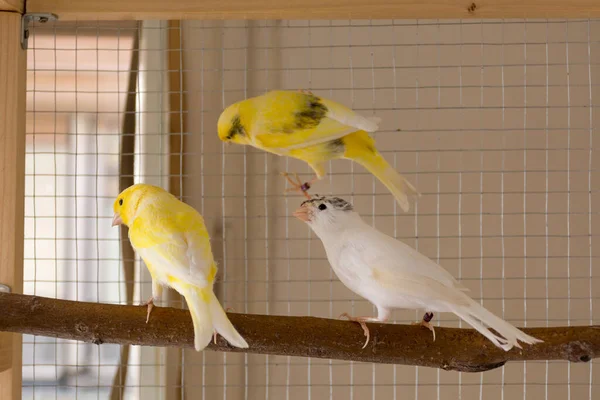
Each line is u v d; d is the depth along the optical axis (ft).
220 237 8.42
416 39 8.45
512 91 8.50
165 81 8.54
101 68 8.64
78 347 8.48
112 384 8.45
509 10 5.54
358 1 5.50
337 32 8.46
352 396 8.15
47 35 8.60
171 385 8.25
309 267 8.38
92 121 8.68
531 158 8.47
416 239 8.35
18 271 5.35
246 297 8.37
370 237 5.07
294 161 8.45
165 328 4.80
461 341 4.89
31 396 8.48
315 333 4.86
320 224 5.23
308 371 8.21
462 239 8.38
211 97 8.52
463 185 8.43
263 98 5.66
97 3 5.45
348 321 4.97
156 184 8.53
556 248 8.36
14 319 4.75
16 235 5.31
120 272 8.55
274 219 8.44
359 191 8.30
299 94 5.65
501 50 8.50
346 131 5.55
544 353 4.82
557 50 8.51
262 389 8.21
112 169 8.67
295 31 8.50
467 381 8.13
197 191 8.50
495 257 8.05
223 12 5.48
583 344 4.81
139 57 8.59
